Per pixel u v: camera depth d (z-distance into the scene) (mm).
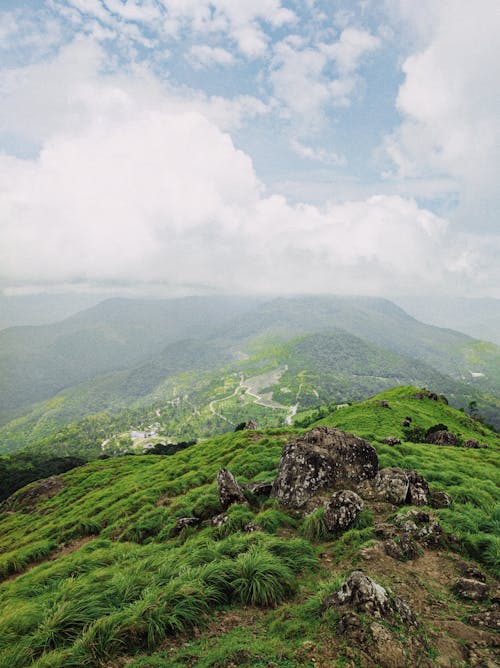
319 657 5734
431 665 5547
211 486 22953
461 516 12711
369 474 16906
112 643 6492
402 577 8789
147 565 10508
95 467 68062
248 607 7902
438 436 49438
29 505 56094
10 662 6676
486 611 7164
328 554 10469
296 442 17672
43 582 13258
